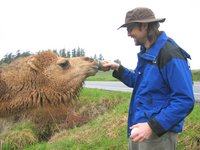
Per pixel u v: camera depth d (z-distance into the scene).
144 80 1.84
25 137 4.96
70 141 3.90
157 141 1.87
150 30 1.85
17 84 2.72
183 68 1.74
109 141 3.41
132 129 1.75
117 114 4.07
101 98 5.84
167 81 1.78
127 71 2.30
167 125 1.70
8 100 2.72
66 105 2.85
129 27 1.88
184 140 2.89
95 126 4.11
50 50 2.89
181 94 1.71
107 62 2.31
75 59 2.85
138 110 1.87
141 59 1.90
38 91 2.76
